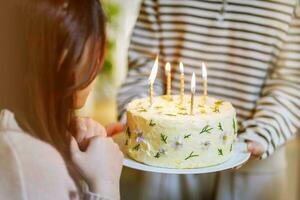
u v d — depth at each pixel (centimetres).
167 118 93
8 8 62
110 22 263
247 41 119
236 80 121
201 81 124
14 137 62
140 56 131
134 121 96
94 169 70
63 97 64
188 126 93
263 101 117
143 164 95
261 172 125
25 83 63
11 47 63
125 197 158
